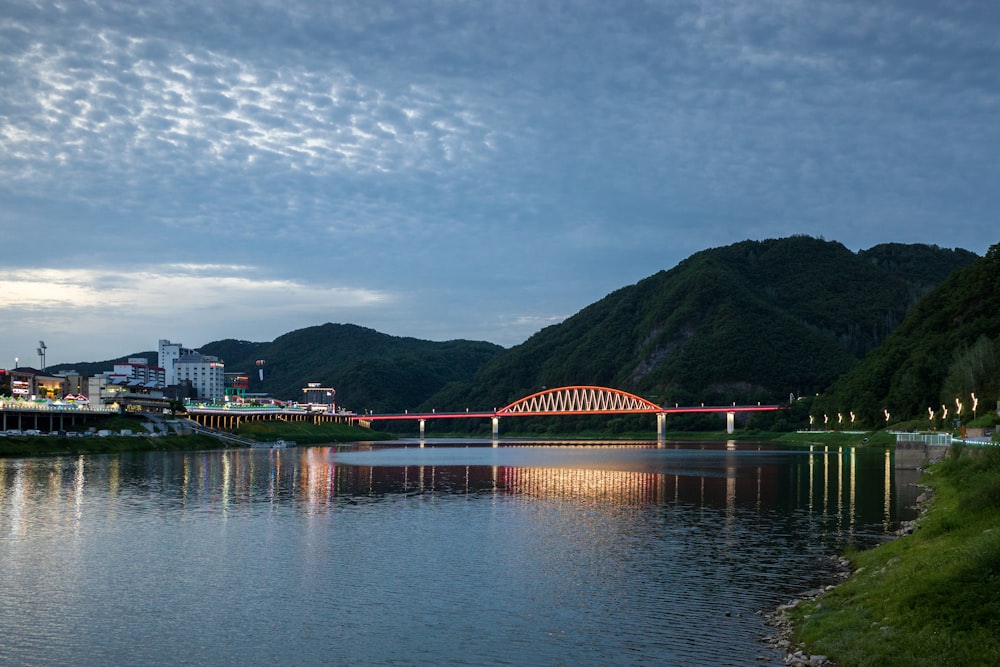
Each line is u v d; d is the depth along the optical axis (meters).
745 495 81.50
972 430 98.38
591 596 39.25
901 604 30.47
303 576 44.12
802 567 45.16
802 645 30.17
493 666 29.81
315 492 87.00
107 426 186.88
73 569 45.94
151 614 36.91
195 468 120.56
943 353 183.62
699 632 33.12
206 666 30.27
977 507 42.31
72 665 30.39
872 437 177.88
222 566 46.72
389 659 30.75
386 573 44.75
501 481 101.94
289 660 30.81
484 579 43.19
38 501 75.81
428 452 199.38
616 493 85.44
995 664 24.44
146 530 59.34
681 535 56.34
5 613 37.12
